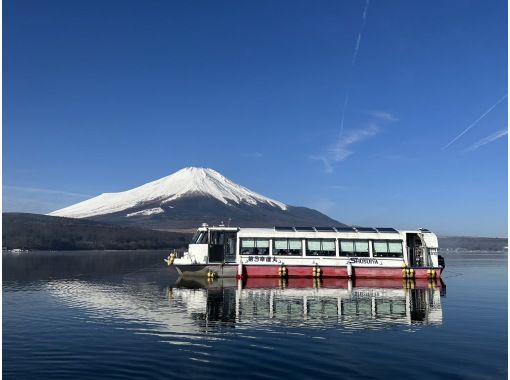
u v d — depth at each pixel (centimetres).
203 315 2730
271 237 5553
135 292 3969
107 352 1844
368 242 5556
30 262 9575
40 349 1900
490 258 13962
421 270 5378
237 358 1750
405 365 1673
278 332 2216
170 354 1806
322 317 2667
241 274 5394
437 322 2525
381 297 3638
